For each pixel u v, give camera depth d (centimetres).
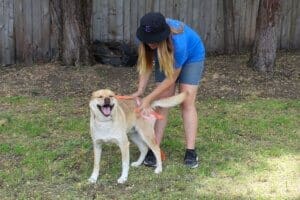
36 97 759
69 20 885
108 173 516
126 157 493
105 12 989
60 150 567
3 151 563
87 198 468
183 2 1038
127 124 494
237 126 649
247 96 782
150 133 507
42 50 962
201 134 620
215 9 1056
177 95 495
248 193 480
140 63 504
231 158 555
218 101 753
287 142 604
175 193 478
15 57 957
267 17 871
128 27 1009
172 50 471
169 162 543
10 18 939
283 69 920
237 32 1084
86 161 543
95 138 485
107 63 916
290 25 1120
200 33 1061
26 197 468
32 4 942
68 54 897
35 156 548
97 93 469
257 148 583
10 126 636
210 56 1041
